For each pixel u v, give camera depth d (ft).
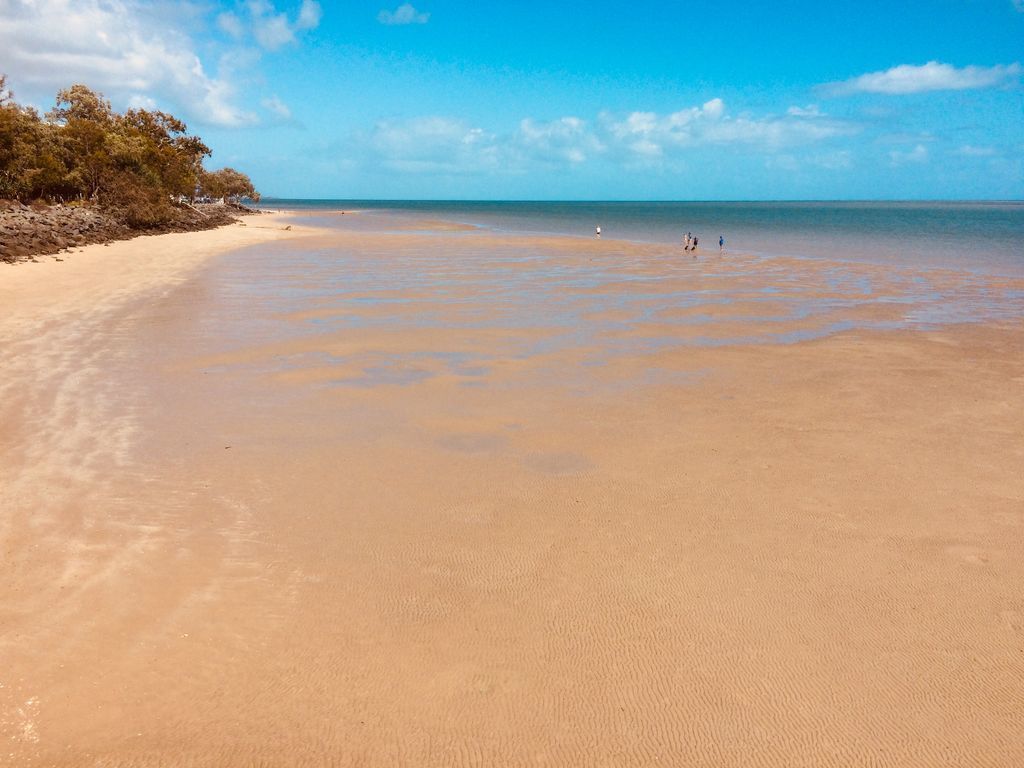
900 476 29.76
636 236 219.61
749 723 16.05
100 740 15.14
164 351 49.83
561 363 48.62
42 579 20.86
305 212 497.87
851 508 26.73
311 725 15.69
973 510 26.71
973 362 50.55
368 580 21.38
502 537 24.13
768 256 143.43
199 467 29.48
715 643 18.76
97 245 130.41
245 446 32.01
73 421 34.76
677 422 36.35
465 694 16.74
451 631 19.06
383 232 230.27
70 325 57.62
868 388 43.27
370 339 55.31
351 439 33.17
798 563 22.79
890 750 15.37
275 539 23.67
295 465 29.94
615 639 18.85
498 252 147.54
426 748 15.14
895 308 75.15
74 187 189.37
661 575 21.95
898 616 20.10
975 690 17.20
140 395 39.40
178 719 15.78
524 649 18.39
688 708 16.46
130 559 22.12
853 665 18.03
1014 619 20.02
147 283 84.99
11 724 15.46
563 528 24.85
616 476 29.37
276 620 19.33
